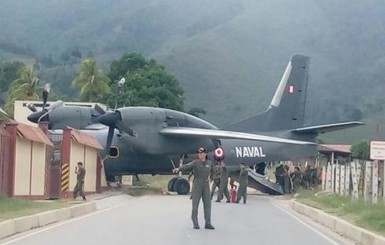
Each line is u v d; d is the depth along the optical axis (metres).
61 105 43.91
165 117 42.62
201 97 168.25
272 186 45.78
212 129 44.25
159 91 77.88
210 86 173.25
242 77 178.75
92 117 44.12
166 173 44.69
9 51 198.38
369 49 185.25
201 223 20.91
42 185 31.62
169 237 16.86
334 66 180.00
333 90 167.62
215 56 185.25
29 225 18.69
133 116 41.59
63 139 33.22
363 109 145.88
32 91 73.94
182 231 18.45
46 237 16.47
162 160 43.69
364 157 55.84
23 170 29.41
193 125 43.56
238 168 45.50
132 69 87.44
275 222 22.84
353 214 21.53
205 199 19.25
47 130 34.03
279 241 16.78
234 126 47.66
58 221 21.47
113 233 17.64
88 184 38.38
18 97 73.50
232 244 15.73
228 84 174.50
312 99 165.62
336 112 156.50
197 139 43.12
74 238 16.30
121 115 41.28
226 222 22.09
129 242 15.65
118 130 42.19
